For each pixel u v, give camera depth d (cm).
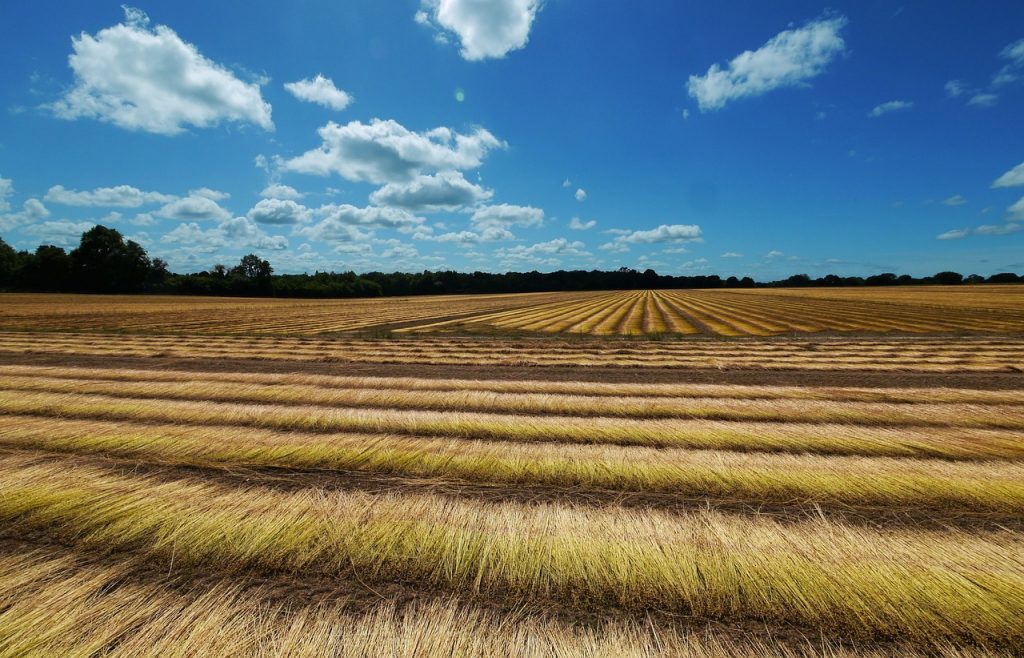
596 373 1253
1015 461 572
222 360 1459
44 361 1402
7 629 287
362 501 457
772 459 574
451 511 436
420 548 371
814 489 488
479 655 267
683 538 387
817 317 3550
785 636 284
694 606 307
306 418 757
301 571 345
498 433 692
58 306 4906
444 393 957
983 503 455
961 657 269
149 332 2411
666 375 1221
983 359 1424
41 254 8531
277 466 553
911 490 482
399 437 662
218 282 10450
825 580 330
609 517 425
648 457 579
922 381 1111
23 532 399
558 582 332
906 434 674
